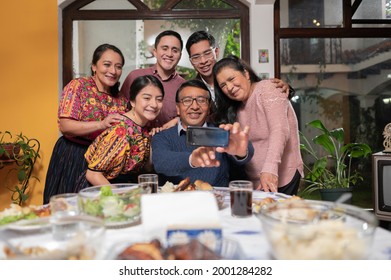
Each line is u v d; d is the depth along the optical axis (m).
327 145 2.97
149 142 1.84
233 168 1.88
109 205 0.96
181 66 3.08
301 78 3.21
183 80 2.52
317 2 3.18
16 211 1.04
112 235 0.91
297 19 3.17
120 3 3.06
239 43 3.09
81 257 0.66
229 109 1.91
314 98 3.23
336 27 3.18
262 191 1.50
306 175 3.20
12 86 2.96
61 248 0.74
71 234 0.76
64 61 3.04
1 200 2.93
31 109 2.95
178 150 1.72
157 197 0.82
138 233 0.93
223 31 3.10
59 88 2.97
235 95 1.81
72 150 2.23
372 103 3.27
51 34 2.95
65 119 2.08
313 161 3.26
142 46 3.08
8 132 2.88
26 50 2.95
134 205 0.99
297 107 3.23
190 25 3.09
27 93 2.96
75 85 2.13
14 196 2.92
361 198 3.30
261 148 1.84
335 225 0.68
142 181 1.31
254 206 1.12
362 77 3.25
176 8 3.09
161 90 1.78
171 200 0.82
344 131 3.26
